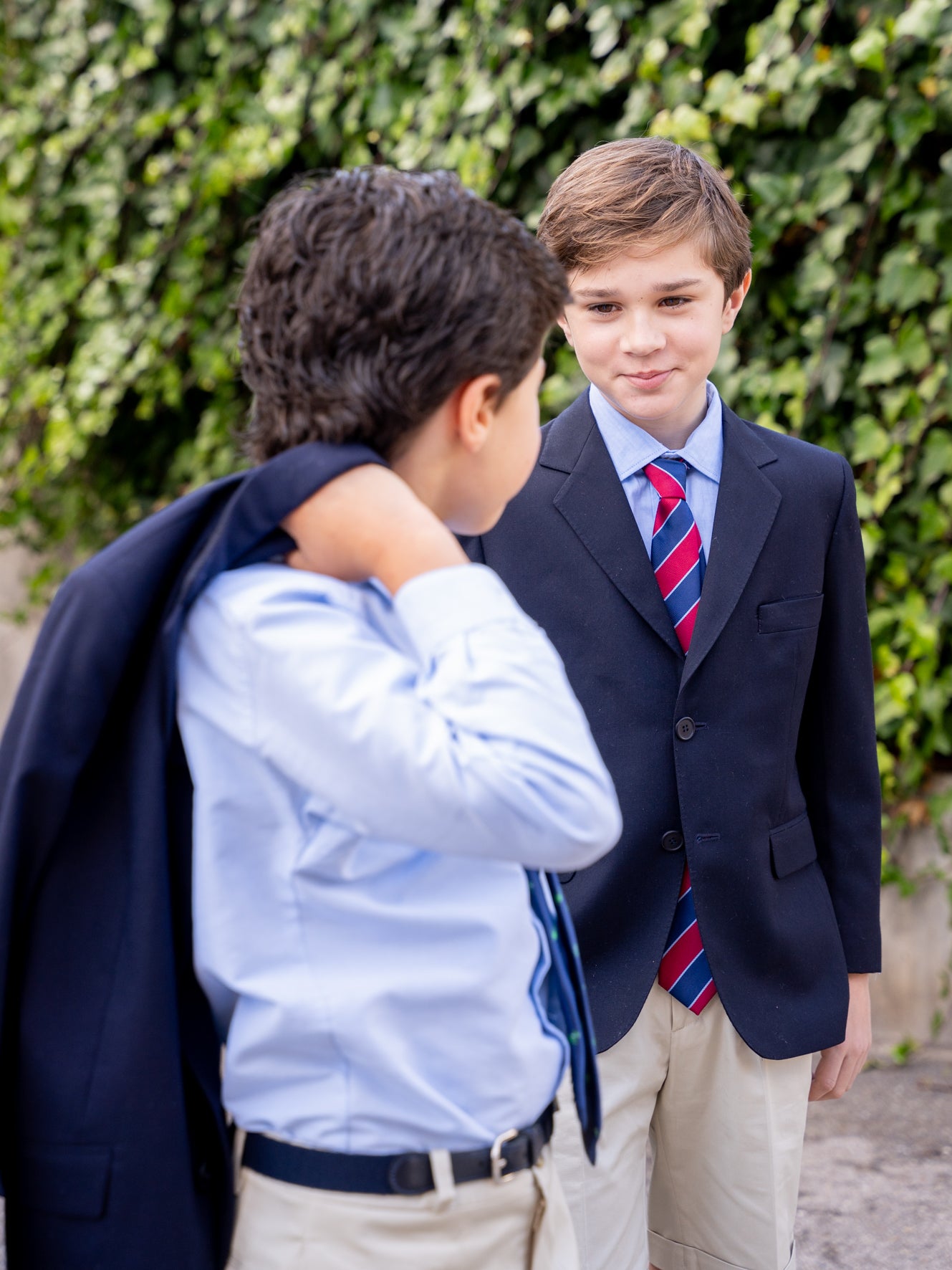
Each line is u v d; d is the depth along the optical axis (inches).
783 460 65.1
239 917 38.1
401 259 37.4
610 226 58.8
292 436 39.4
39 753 36.6
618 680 62.2
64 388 168.2
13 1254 38.1
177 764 39.1
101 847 38.1
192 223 151.3
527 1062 40.3
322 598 37.8
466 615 36.4
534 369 40.8
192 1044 39.0
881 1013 120.8
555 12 115.5
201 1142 39.0
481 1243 39.8
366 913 37.9
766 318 116.7
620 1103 63.1
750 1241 65.1
